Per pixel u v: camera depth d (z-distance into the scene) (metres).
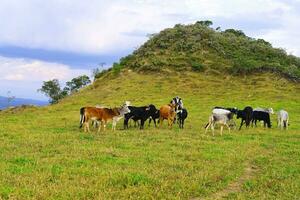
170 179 14.82
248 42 91.12
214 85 68.50
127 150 20.12
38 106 55.34
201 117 40.19
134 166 16.56
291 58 85.94
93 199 12.20
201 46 85.00
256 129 33.12
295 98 59.88
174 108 31.75
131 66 78.44
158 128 31.20
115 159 17.72
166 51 83.88
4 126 29.48
